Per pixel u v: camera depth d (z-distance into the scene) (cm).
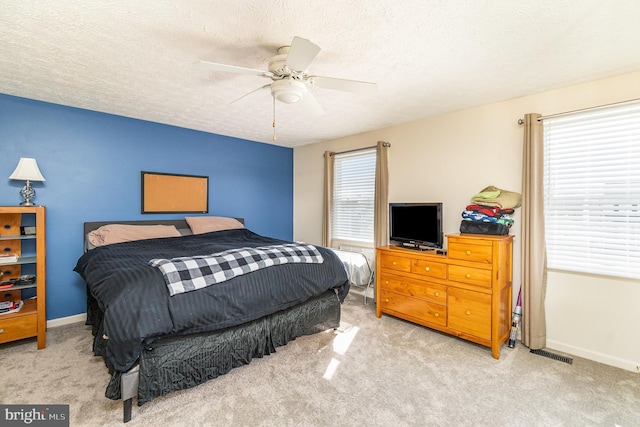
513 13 159
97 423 169
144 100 299
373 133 411
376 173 390
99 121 338
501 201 272
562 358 246
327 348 261
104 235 316
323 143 488
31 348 259
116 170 351
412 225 326
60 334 289
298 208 538
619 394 198
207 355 202
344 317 335
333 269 281
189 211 415
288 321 252
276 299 233
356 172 436
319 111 234
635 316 227
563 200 259
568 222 257
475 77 239
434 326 287
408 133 370
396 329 301
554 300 263
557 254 262
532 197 262
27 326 256
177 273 194
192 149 416
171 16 163
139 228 342
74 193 324
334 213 468
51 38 186
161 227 362
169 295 184
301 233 533
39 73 237
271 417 176
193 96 288
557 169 262
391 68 225
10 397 191
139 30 177
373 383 209
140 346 168
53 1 150
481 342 255
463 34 179
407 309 308
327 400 191
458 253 269
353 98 288
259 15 162
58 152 313
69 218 321
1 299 287
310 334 269
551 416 177
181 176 406
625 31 174
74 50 201
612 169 237
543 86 257
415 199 362
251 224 489
